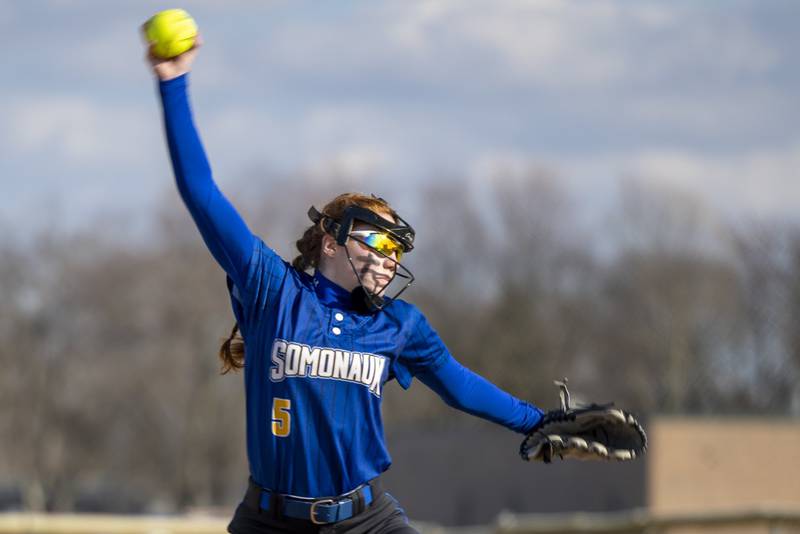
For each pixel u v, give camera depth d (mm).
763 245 199625
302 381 18109
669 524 64062
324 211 19375
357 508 18406
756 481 130875
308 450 18125
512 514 146875
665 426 129500
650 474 128625
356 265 18812
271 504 18297
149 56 16891
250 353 18406
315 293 18734
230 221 17672
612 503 133000
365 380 18375
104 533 53562
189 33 16859
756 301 199875
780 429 132250
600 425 19859
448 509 157750
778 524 62281
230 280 18625
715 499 129625
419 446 165000
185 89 17031
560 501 140000
